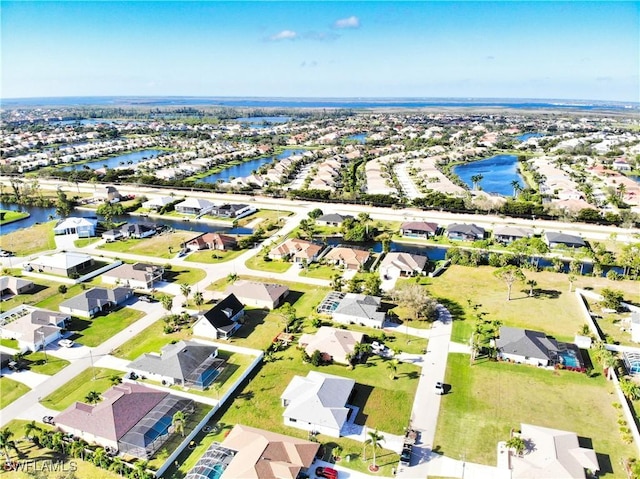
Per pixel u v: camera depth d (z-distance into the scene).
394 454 60.47
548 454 57.66
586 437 63.03
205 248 140.38
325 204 194.50
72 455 60.25
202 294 107.19
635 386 69.12
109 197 198.88
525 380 75.75
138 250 139.25
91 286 113.31
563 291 109.62
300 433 64.50
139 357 80.19
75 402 68.06
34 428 63.00
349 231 149.12
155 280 115.88
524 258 129.62
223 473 55.28
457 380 75.81
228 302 96.81
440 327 92.94
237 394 72.81
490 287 112.12
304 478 56.44
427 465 58.50
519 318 96.38
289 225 165.75
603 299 103.25
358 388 73.94
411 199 197.50
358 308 95.38
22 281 109.56
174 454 59.69
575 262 120.81
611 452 60.31
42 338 85.12
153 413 66.12
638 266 116.31
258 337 89.62
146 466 57.84
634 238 147.12
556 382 75.12
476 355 82.06
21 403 70.50
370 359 82.06
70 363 80.81
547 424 65.62
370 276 113.00
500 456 59.06
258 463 55.56
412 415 67.69
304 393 69.31
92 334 90.31
